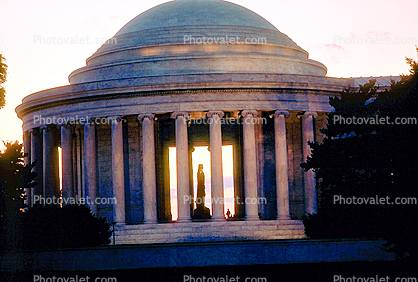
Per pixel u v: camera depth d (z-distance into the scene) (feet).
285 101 410.31
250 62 427.74
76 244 336.49
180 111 404.98
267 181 420.36
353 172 338.95
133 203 419.95
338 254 315.78
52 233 333.62
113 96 411.75
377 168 322.55
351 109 345.92
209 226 399.24
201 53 424.87
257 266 309.01
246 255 314.35
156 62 425.69
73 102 421.18
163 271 304.30
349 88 372.79
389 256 313.73
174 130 431.84
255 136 420.36
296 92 411.95
